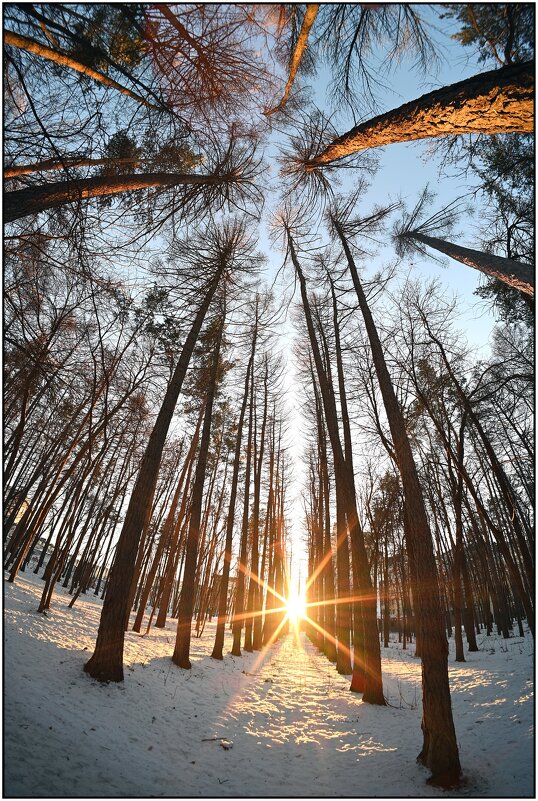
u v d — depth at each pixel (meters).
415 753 5.58
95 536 22.98
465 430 13.39
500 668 10.95
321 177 6.91
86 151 4.41
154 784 4.16
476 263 5.78
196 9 3.71
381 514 19.55
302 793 4.46
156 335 11.85
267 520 22.06
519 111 3.63
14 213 3.93
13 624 7.57
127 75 3.85
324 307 12.80
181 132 5.02
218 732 6.16
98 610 15.57
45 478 14.73
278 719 7.38
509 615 24.50
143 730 5.41
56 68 4.00
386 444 11.89
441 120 4.13
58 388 5.89
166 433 8.16
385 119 4.56
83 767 3.98
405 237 8.70
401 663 16.34
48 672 5.94
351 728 6.92
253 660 14.80
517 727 5.88
